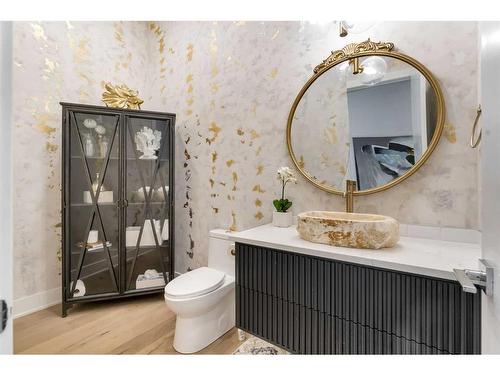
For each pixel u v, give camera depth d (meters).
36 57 2.06
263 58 1.95
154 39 2.82
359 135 1.54
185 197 2.53
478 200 1.23
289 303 1.22
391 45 1.43
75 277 2.09
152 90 2.82
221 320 1.79
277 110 1.88
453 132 1.29
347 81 1.58
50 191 2.15
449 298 0.88
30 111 2.04
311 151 1.71
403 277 0.96
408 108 1.39
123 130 2.22
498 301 0.55
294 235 1.46
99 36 2.47
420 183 1.38
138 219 2.33
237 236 1.43
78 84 2.32
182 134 2.54
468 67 1.25
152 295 2.40
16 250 1.99
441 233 1.32
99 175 2.19
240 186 2.10
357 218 1.38
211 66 2.29
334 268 1.11
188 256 2.50
